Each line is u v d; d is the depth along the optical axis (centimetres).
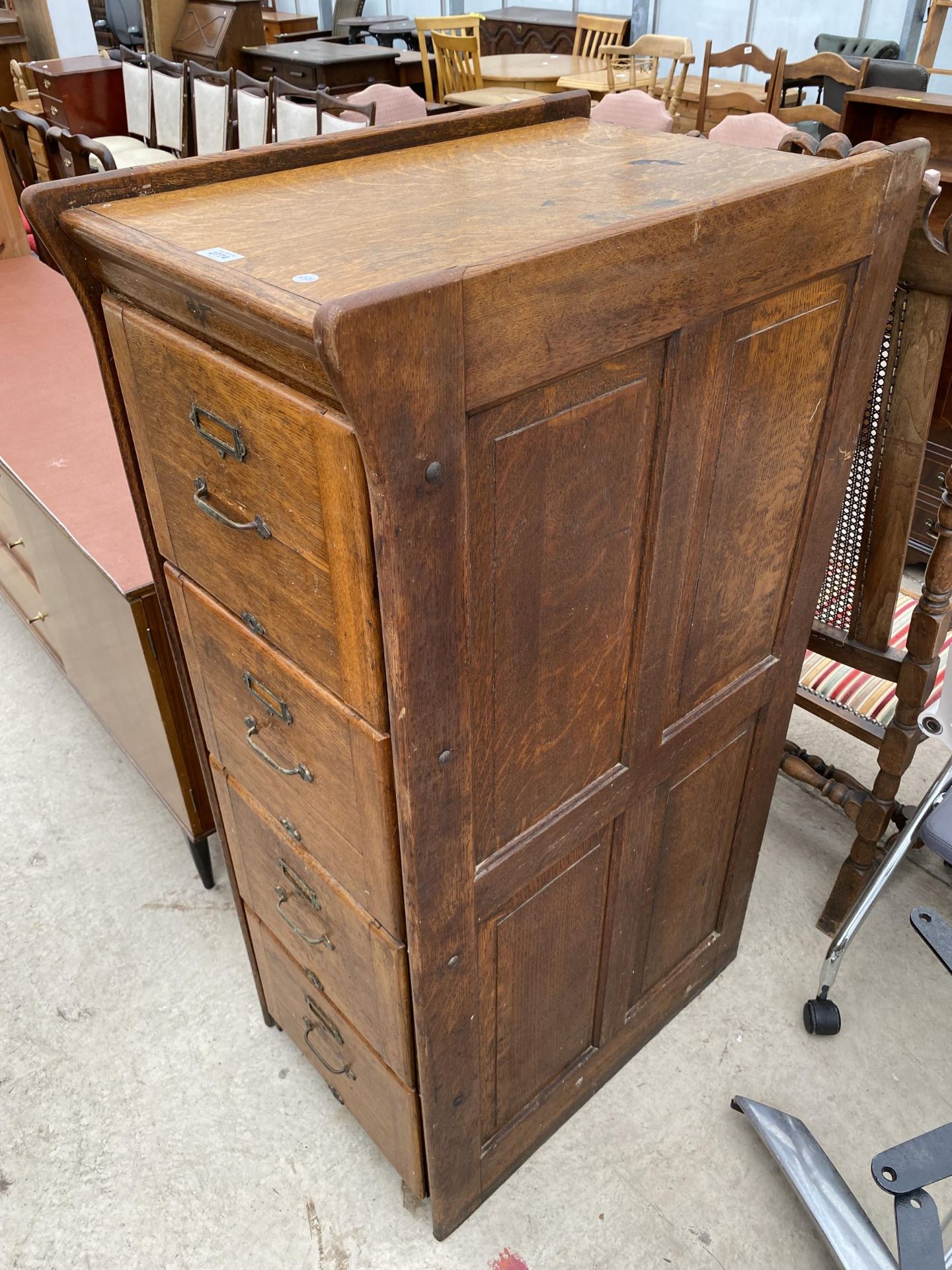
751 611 130
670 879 151
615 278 80
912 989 185
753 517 118
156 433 104
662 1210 152
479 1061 131
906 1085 169
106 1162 160
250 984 188
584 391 85
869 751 239
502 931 120
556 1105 157
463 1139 136
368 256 83
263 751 119
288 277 78
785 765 191
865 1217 142
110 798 231
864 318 113
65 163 439
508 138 130
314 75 576
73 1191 156
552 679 103
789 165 110
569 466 89
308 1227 151
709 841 156
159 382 98
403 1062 125
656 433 96
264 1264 147
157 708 174
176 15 656
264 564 96
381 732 92
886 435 145
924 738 167
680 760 134
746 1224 150
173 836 221
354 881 113
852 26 553
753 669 140
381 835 100
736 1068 172
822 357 112
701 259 87
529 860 116
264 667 107
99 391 232
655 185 102
